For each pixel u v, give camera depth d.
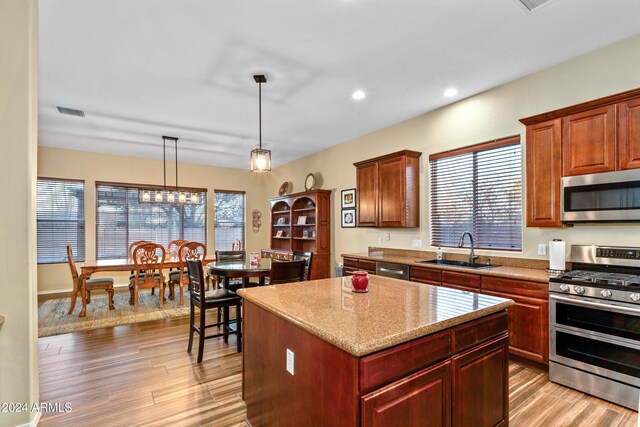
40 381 2.60
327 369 1.31
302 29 2.47
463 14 2.30
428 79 3.31
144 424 2.05
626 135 2.40
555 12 2.28
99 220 6.34
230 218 7.91
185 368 2.84
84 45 2.64
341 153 5.75
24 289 1.91
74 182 6.12
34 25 2.02
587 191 2.57
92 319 4.26
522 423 2.03
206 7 2.20
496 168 3.55
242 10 2.24
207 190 7.55
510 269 3.12
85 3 2.13
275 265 3.22
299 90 3.54
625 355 2.18
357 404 1.16
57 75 3.15
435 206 4.21
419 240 4.35
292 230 6.55
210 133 5.10
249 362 2.01
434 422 1.39
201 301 3.02
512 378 2.61
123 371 2.78
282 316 1.59
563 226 2.80
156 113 4.20
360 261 4.54
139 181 6.73
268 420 1.79
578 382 2.40
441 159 4.15
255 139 5.48
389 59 2.92
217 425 2.05
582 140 2.62
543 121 2.88
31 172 1.96
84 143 5.64
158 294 5.88
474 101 3.73
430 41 2.63
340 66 3.04
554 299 2.52
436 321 1.42
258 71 3.12
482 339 1.65
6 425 1.86
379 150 4.97
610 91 2.70
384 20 2.36
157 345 3.38
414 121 4.44
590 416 2.10
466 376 1.54
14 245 1.89
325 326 1.35
